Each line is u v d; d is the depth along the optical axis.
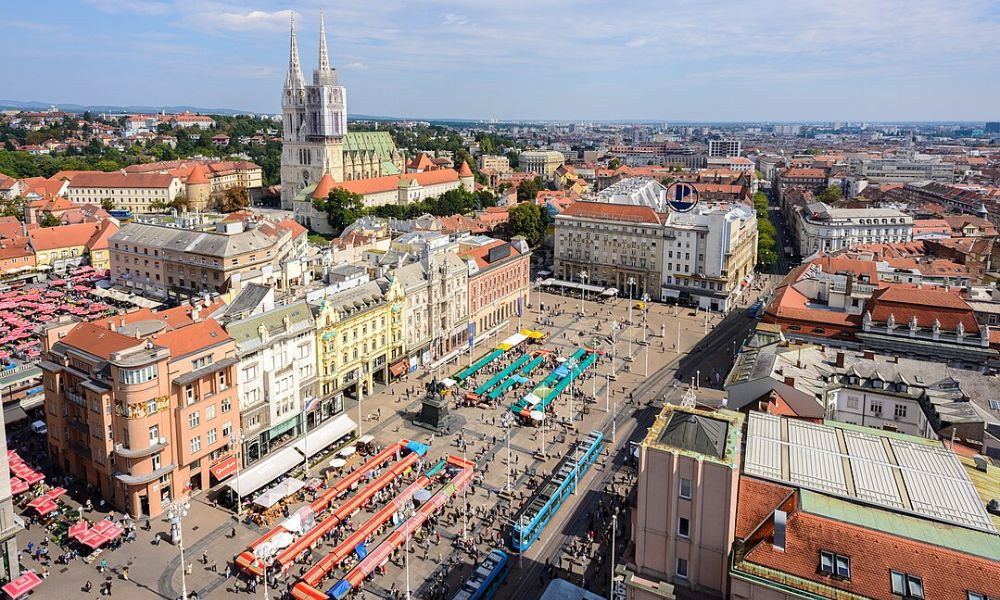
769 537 66.56
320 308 144.62
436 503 115.19
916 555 61.25
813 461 74.88
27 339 195.62
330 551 106.06
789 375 114.44
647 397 167.50
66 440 122.12
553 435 146.75
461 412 157.00
